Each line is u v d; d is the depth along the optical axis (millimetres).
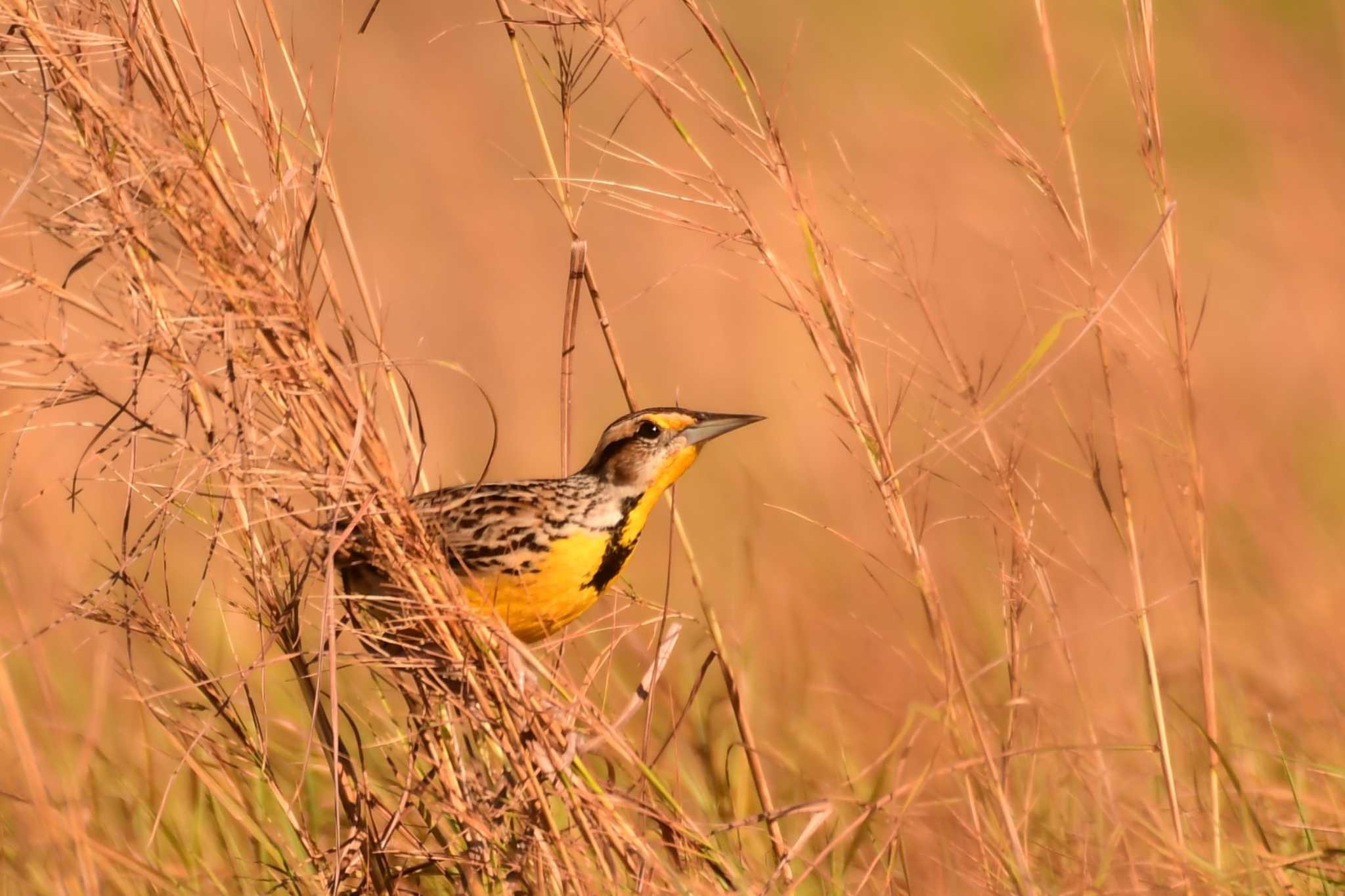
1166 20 25719
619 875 7984
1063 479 14266
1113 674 11133
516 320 21125
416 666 7945
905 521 8492
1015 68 25500
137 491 8164
